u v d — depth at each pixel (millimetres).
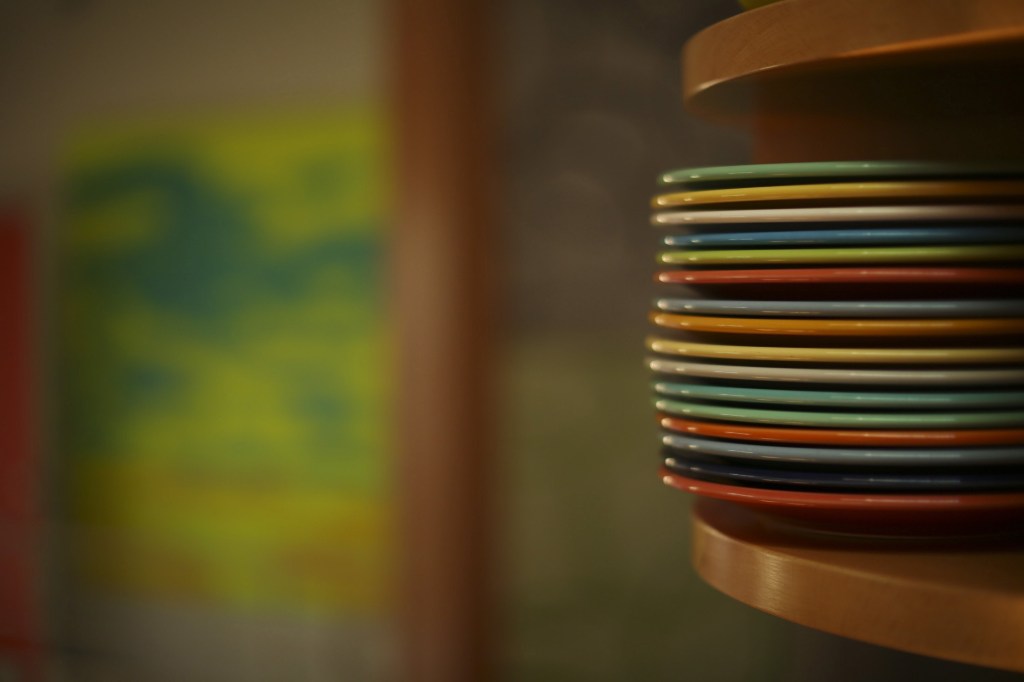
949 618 542
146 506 3355
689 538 2727
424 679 2787
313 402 3170
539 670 2820
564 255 2895
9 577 3193
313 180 3152
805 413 605
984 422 593
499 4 2902
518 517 2873
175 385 3332
